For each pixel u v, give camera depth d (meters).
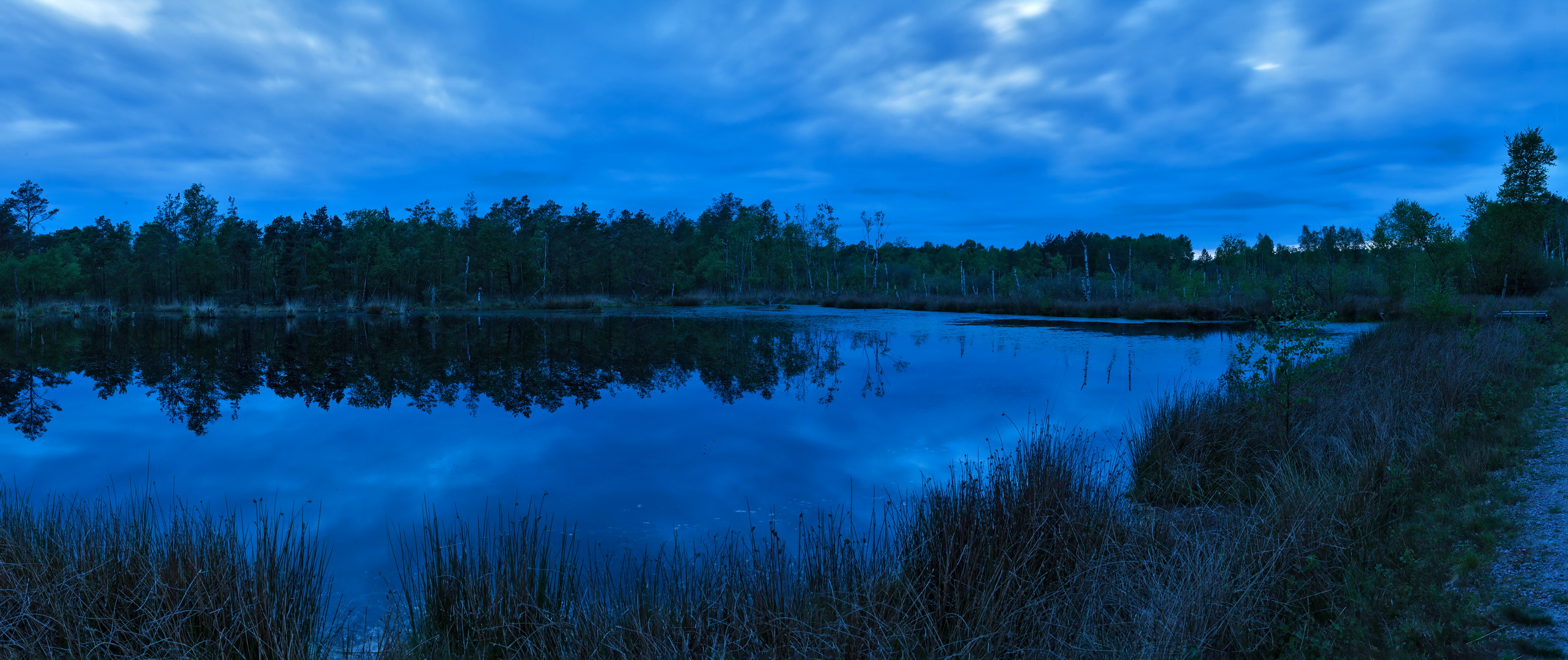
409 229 62.94
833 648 3.89
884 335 24.08
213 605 4.26
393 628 4.58
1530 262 29.69
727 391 13.48
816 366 16.50
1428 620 4.11
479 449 9.38
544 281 57.53
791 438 9.72
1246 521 5.41
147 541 4.73
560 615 4.37
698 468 8.33
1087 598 4.59
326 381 15.29
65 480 8.17
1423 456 7.07
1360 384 10.40
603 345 21.86
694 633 4.11
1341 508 5.62
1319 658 3.93
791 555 5.55
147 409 12.30
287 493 7.64
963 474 7.93
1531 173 29.27
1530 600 4.18
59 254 55.56
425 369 17.03
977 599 4.36
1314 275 29.33
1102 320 30.53
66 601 4.21
